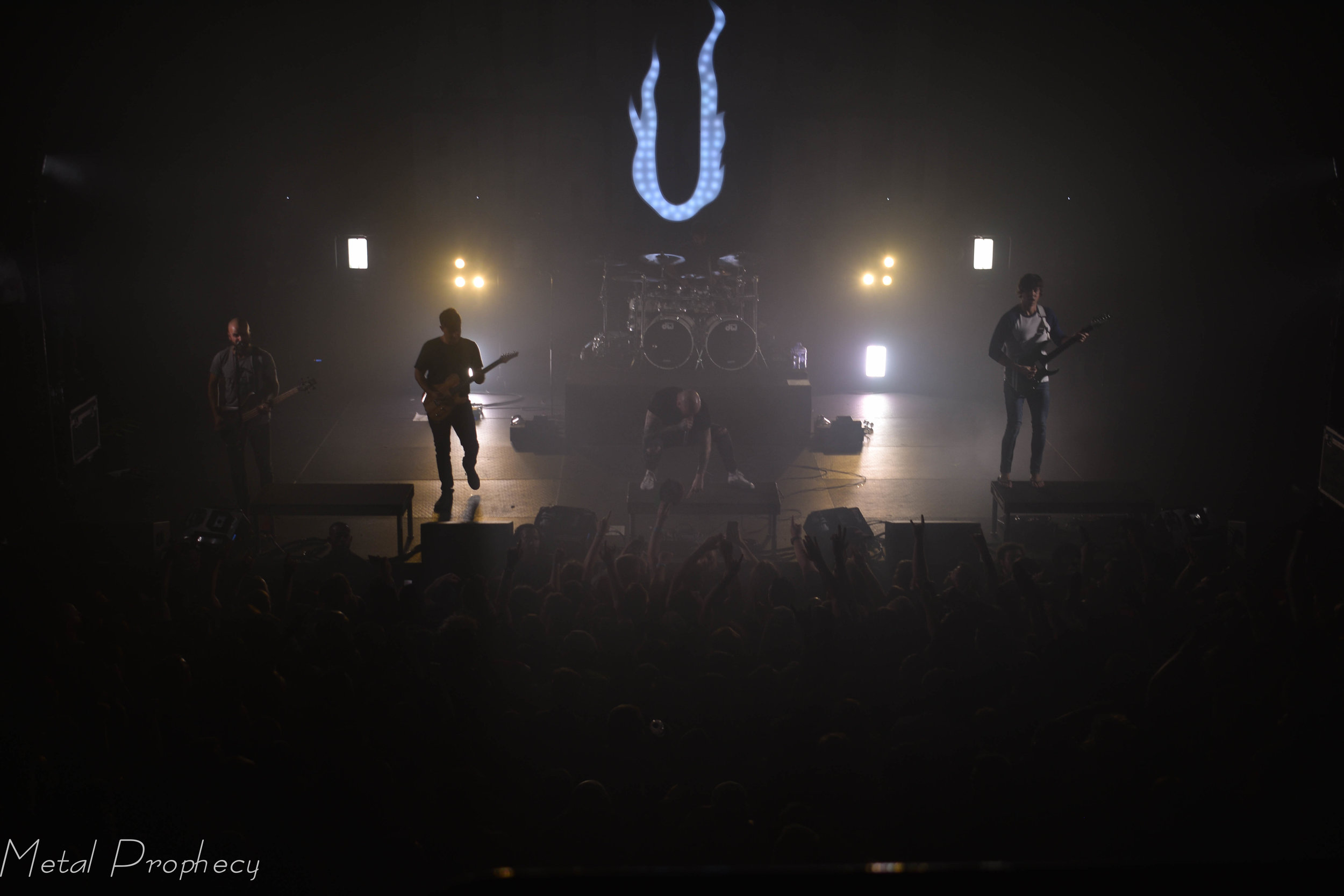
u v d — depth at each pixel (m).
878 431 10.81
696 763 2.68
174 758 2.48
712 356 11.27
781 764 2.56
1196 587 3.92
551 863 2.21
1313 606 3.28
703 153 13.23
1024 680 2.89
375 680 2.88
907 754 2.38
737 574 3.86
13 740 2.38
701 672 3.20
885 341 13.62
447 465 7.86
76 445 7.59
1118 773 2.40
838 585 3.44
